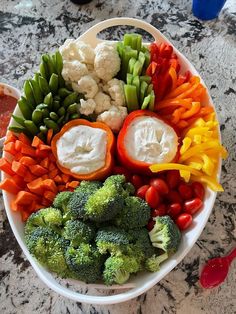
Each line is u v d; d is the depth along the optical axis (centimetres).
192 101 39
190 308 35
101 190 34
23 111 38
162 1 50
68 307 35
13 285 36
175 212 36
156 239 34
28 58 47
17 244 38
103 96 39
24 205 36
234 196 40
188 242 34
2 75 46
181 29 49
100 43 41
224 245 38
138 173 38
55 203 35
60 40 48
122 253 32
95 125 38
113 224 35
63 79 39
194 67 45
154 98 39
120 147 37
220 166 37
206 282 36
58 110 38
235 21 49
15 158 37
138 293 32
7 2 50
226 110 44
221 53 47
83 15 49
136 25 42
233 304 35
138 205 35
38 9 50
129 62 39
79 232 33
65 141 37
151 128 38
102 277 33
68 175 37
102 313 35
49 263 33
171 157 37
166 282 36
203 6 48
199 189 36
